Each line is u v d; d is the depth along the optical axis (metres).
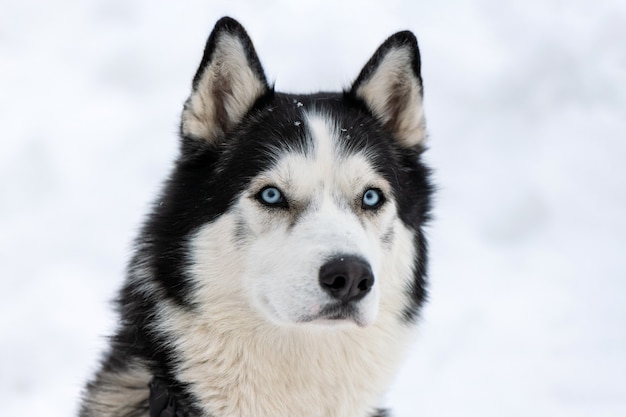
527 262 11.10
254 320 4.91
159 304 4.98
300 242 4.77
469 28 16.44
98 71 15.29
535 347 9.10
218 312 4.92
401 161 5.65
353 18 16.48
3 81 14.73
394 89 5.69
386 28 16.28
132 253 5.21
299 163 5.05
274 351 4.93
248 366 4.93
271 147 5.12
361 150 5.21
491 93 14.98
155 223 5.15
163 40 16.03
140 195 11.96
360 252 4.66
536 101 14.92
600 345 9.18
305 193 5.02
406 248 5.36
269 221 4.98
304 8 16.62
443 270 10.76
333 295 4.60
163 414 4.93
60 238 10.87
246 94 5.39
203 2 16.98
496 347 9.08
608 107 14.95
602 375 8.56
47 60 15.48
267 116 5.31
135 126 13.80
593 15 16.45
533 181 12.94
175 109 14.33
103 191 12.08
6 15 16.47
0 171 12.30
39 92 14.53
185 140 5.30
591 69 15.42
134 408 5.09
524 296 10.20
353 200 5.11
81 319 9.16
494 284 10.46
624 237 11.78
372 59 5.60
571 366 8.73
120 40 15.94
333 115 5.38
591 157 13.65
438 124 14.17
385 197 5.21
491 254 11.30
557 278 10.70
